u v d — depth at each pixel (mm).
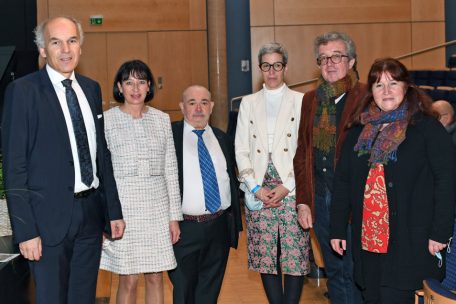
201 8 10039
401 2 10023
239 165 3770
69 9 9781
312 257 5145
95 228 3033
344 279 3508
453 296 2504
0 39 9555
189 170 3703
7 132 2799
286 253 3701
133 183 3455
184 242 3705
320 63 3516
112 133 3469
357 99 3393
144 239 3463
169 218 3592
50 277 2879
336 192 3258
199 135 3742
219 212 3750
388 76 2984
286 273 3697
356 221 3107
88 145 2979
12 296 2977
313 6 9922
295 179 3631
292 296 3717
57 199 2857
